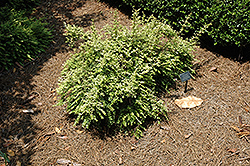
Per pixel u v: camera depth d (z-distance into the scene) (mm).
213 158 2830
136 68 3084
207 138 3029
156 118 3279
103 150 2977
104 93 3107
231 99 3482
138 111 3166
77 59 3332
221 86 3676
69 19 5211
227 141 2986
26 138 3057
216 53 4219
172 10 4445
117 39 3326
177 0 4258
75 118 3314
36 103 3502
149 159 2861
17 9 5191
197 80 3785
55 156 2891
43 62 4133
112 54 3234
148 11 4953
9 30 4031
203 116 3279
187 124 3199
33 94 3619
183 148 2943
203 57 4148
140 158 2877
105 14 5281
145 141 3047
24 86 3715
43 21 5145
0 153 2600
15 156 2859
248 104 3404
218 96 3529
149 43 3363
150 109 3238
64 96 3494
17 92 3621
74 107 3348
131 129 3154
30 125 3215
